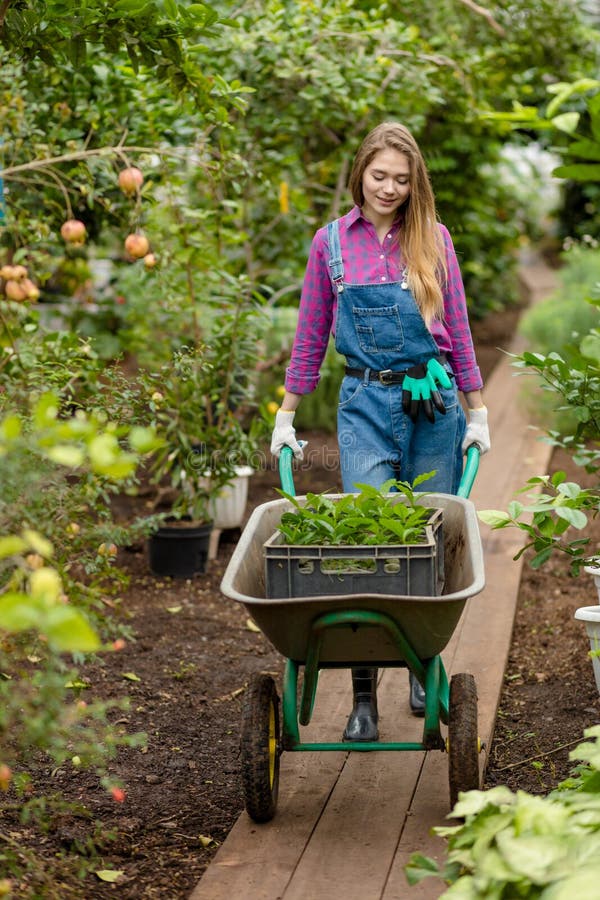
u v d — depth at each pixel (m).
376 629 2.76
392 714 3.71
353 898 2.61
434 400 3.39
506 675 4.19
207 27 3.50
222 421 5.40
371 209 3.38
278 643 2.83
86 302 7.52
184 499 5.42
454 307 3.45
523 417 8.50
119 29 3.45
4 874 2.50
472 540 2.87
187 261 5.30
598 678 3.51
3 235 4.64
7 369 3.78
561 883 1.95
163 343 6.42
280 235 7.25
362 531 2.95
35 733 2.35
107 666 4.25
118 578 2.99
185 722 3.79
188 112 4.77
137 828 3.01
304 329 3.52
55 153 4.61
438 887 2.65
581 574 5.34
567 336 8.57
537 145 9.61
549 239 21.67
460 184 9.80
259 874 2.72
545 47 8.08
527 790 3.23
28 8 3.38
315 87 5.76
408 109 6.73
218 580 5.30
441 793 3.15
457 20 7.44
